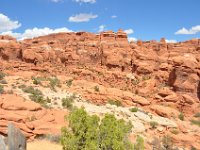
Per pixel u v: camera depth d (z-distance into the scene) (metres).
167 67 75.56
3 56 87.25
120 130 18.58
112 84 74.56
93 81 73.88
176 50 88.69
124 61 84.94
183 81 65.56
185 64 65.88
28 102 32.03
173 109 55.69
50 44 95.81
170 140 42.16
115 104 54.91
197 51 85.25
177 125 48.28
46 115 31.58
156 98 61.78
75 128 18.84
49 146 26.33
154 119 49.56
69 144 18.55
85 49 93.50
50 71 80.19
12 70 78.38
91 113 45.59
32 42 98.06
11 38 97.88
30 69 80.44
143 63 80.94
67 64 89.00
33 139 27.52
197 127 49.84
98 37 97.06
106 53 87.69
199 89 64.38
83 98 56.50
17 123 27.81
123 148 17.64
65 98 51.53
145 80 72.12
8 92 47.38
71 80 70.25
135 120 47.19
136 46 92.19
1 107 29.73
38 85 59.00
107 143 17.88
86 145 17.75
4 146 7.59
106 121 18.73
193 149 41.22
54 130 29.33
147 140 39.06
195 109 59.00
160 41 93.50
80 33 101.38
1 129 26.52
